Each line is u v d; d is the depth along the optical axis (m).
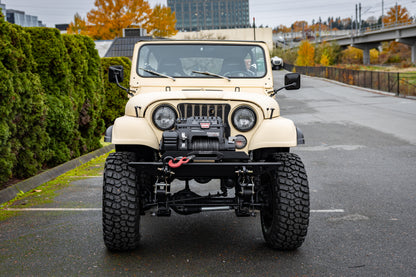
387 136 13.31
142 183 4.80
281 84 46.03
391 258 4.38
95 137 11.31
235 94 4.75
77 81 9.95
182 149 4.27
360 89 37.56
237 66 5.92
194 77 5.80
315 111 22.23
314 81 50.50
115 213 4.28
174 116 4.57
